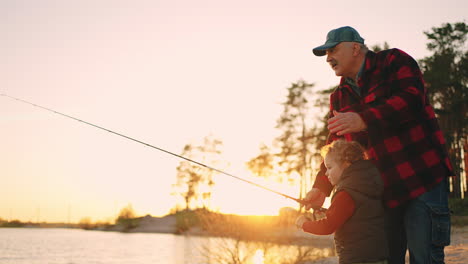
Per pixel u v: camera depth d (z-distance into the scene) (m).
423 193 2.78
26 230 98.06
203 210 11.98
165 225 79.06
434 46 36.59
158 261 22.83
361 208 2.64
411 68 2.84
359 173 2.69
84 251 31.62
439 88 35.00
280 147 45.28
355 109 3.12
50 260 24.62
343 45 3.06
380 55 2.98
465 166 37.44
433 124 2.87
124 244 40.75
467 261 5.95
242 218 11.84
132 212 87.12
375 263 2.58
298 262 11.66
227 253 11.34
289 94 45.16
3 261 23.88
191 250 27.88
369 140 2.96
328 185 3.32
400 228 2.93
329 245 16.75
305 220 2.90
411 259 2.83
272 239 13.09
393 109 2.70
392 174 2.85
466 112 35.00
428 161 2.80
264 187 3.32
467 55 36.25
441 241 2.77
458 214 25.14
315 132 44.25
